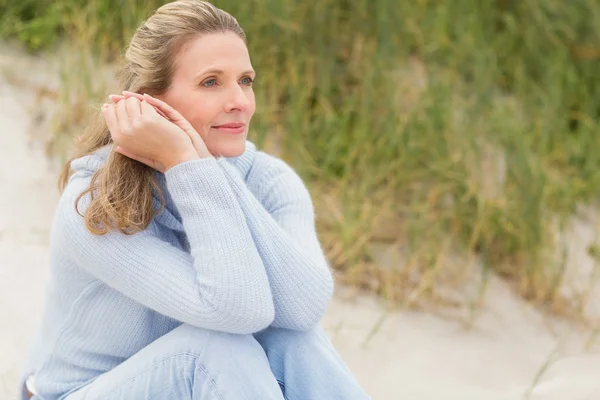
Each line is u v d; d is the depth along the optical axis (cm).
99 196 172
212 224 173
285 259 182
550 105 402
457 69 403
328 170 356
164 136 175
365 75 384
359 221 329
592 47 439
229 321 170
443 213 342
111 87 347
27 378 198
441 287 330
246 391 170
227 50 181
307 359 184
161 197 182
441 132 366
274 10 375
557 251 358
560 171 394
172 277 171
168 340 175
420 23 411
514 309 327
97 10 379
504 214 342
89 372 186
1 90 358
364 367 283
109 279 174
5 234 308
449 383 280
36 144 343
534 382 279
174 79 182
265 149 355
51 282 189
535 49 428
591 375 291
